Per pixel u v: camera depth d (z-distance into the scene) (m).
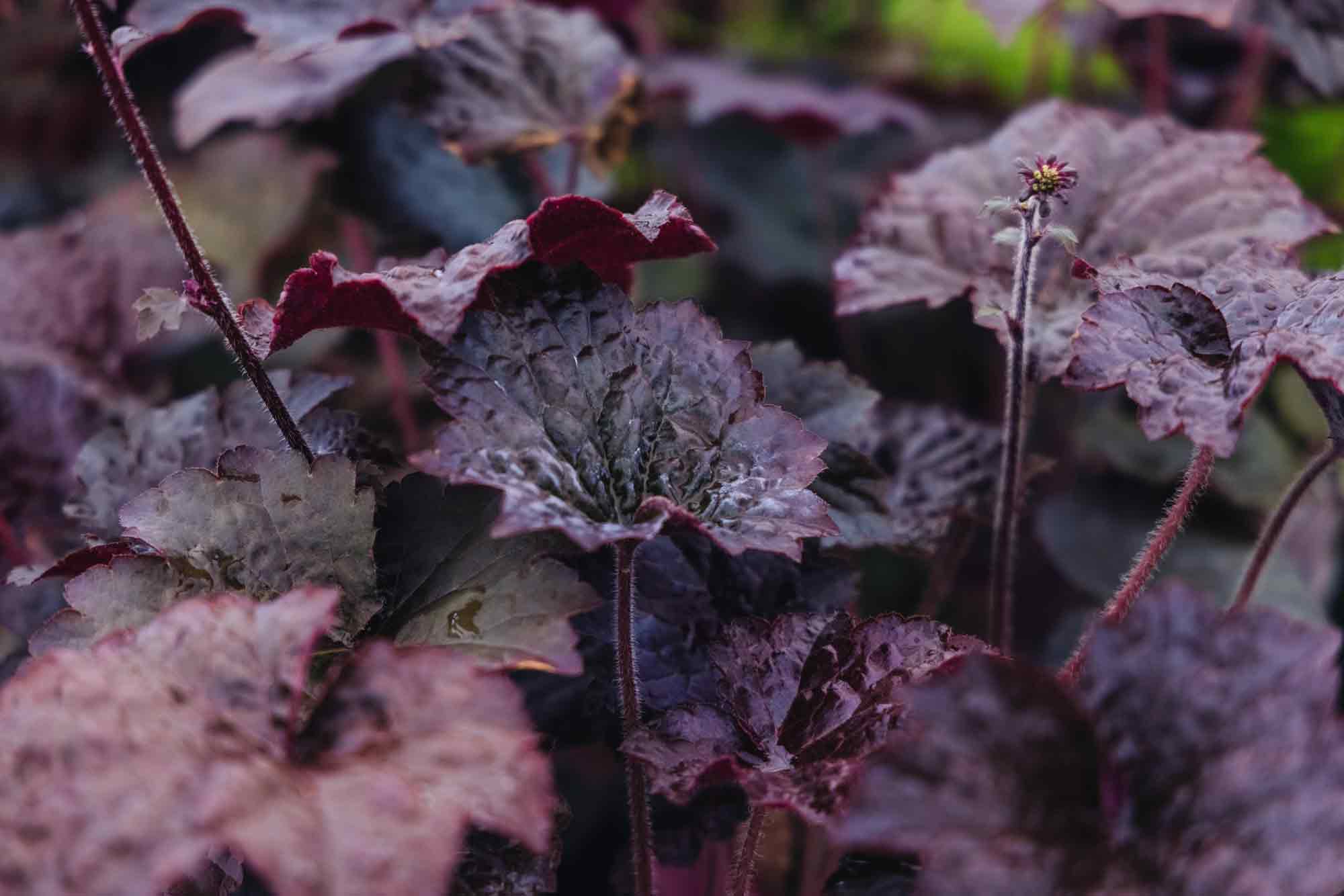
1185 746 0.55
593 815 0.76
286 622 0.56
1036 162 0.61
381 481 0.62
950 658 0.58
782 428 0.59
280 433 0.65
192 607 0.57
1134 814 0.55
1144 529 0.78
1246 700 0.55
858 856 0.61
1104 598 0.76
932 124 1.12
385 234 0.77
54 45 1.15
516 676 0.64
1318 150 0.97
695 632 0.63
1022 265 0.62
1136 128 0.70
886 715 0.58
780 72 1.07
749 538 0.57
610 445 0.59
